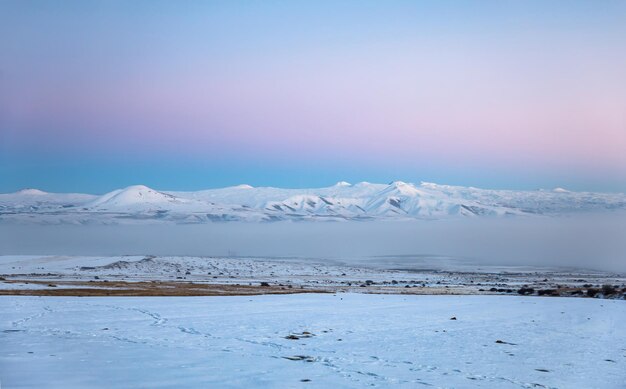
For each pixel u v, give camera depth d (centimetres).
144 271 17588
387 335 3556
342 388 2169
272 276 17900
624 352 3088
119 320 4041
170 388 2108
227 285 9931
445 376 2420
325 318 4362
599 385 2331
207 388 2119
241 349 2955
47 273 15212
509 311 5053
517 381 2369
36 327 3616
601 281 16862
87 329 3569
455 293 8475
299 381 2259
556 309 5234
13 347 2869
